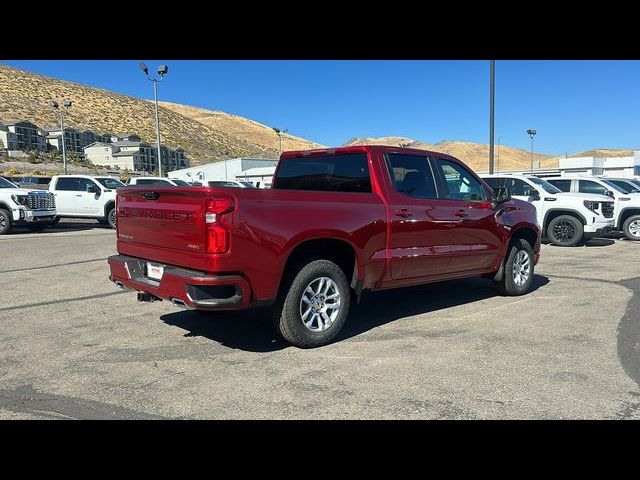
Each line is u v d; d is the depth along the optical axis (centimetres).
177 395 395
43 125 10912
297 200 486
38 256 1156
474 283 839
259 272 459
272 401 384
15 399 389
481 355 482
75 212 1922
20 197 1656
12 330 569
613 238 1588
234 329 571
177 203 470
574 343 517
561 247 1352
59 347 510
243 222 448
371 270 546
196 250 451
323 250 531
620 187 1636
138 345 516
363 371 442
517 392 398
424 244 595
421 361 466
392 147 593
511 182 1452
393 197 567
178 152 11625
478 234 661
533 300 711
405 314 636
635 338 532
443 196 629
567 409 369
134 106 14362
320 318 512
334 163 609
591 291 768
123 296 741
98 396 394
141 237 518
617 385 411
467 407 372
